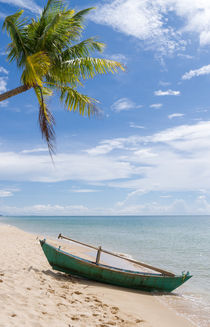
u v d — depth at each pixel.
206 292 9.40
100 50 9.84
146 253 19.38
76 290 7.16
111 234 37.81
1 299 4.98
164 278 8.75
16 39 8.35
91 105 9.51
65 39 9.12
